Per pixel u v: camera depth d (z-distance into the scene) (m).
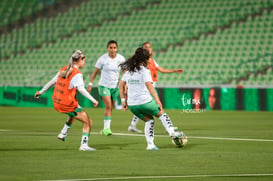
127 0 102.38
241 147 29.94
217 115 58.66
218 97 68.31
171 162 24.33
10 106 78.25
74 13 104.56
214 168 22.75
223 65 82.31
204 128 42.94
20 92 77.94
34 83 88.69
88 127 28.47
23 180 20.08
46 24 104.25
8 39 102.56
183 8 96.88
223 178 20.47
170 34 92.12
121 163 24.05
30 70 92.31
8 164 23.80
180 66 84.81
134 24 97.50
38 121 50.44
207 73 81.81
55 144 31.47
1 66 96.19
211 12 93.56
